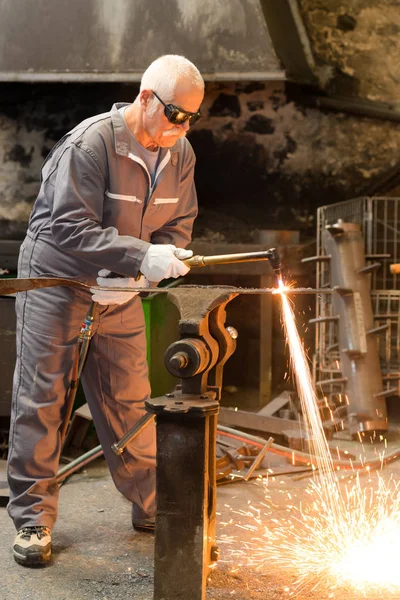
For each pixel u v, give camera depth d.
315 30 5.48
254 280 5.57
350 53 5.47
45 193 2.83
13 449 2.93
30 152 5.64
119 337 2.99
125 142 2.72
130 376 3.03
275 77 4.85
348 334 4.66
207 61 4.88
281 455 3.92
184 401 2.25
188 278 5.41
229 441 4.17
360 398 4.57
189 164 2.94
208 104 5.61
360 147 5.57
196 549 2.28
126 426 3.05
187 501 2.27
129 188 2.77
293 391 5.43
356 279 4.73
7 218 5.71
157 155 2.80
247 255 2.39
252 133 5.62
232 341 2.55
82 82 5.06
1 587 2.68
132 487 3.12
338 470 3.91
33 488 2.91
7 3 5.02
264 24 4.82
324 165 5.61
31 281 2.32
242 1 4.80
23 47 5.00
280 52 4.91
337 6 5.41
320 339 4.96
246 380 5.68
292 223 5.69
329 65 5.51
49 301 2.84
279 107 5.57
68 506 3.46
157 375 4.37
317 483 3.74
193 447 2.25
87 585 2.71
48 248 2.84
